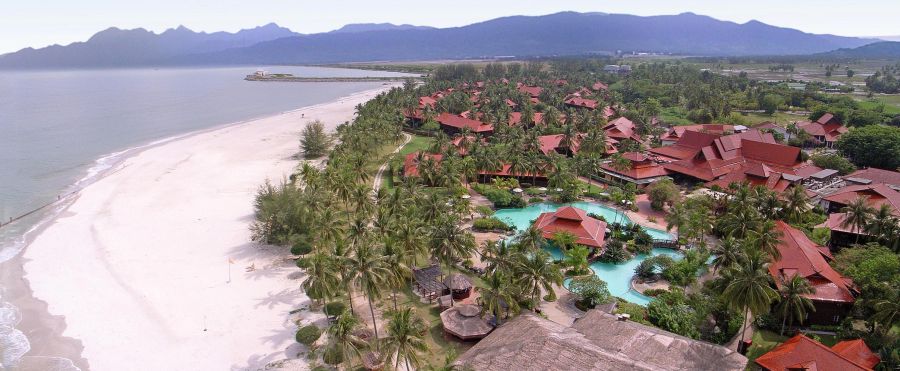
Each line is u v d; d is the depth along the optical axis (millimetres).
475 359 54031
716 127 171250
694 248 88562
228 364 60562
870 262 65562
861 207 81750
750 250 67250
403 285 70125
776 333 63500
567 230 88938
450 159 122312
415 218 82125
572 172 123812
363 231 75062
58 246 93438
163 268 84562
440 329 66000
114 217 108125
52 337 65688
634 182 123312
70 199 121250
